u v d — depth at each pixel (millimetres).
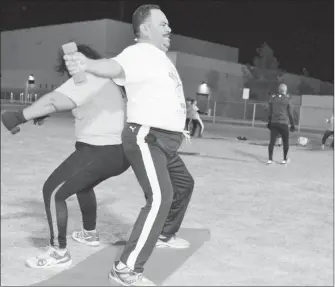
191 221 4664
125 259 2957
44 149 10422
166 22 3195
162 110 3008
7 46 43469
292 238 4211
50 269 3258
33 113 2992
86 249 3693
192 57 34844
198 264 3443
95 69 2717
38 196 5535
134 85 3010
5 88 43406
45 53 40125
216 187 6574
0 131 14531
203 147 12750
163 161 3037
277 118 9375
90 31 36656
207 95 36344
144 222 2943
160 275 3184
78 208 4980
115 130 3244
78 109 3229
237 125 25219
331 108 26688
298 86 44375
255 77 41094
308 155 11984
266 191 6441
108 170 3289
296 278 3242
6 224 4328
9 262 3375
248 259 3604
